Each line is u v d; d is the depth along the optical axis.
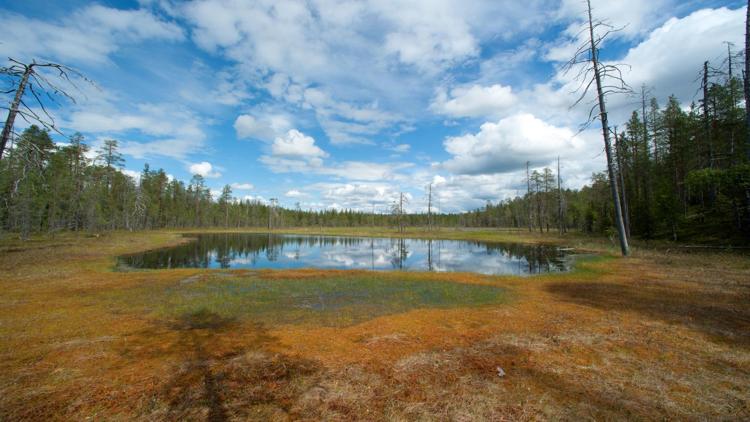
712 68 16.92
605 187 39.75
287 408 3.58
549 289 10.64
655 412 3.46
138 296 9.86
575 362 4.77
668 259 15.73
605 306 8.06
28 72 7.70
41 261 17.34
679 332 5.97
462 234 55.19
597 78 16.47
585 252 24.16
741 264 13.18
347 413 3.48
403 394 3.87
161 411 3.53
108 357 5.07
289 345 5.57
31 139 8.84
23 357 5.07
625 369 4.52
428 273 15.17
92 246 27.23
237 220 92.12
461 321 7.03
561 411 3.49
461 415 3.43
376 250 32.81
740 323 6.38
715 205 25.38
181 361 4.90
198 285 11.78
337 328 6.60
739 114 23.73
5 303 8.87
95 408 3.60
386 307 8.47
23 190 26.45
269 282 12.48
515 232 57.09
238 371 4.51
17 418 3.43
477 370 4.52
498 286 11.48
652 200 30.55
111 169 45.97
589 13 16.22
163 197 70.75
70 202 36.38
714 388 3.96
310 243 42.47
